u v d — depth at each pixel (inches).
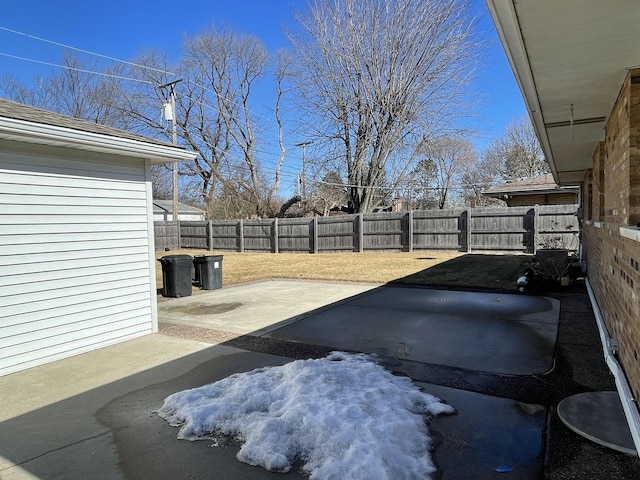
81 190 182.9
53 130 156.5
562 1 78.2
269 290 341.7
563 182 466.0
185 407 118.9
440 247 600.1
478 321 212.7
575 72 117.9
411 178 1111.6
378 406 112.3
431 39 716.0
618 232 136.3
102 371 157.2
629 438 96.5
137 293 206.4
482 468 87.6
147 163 211.9
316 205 1120.8
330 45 768.3
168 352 178.2
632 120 117.9
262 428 102.6
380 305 261.3
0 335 155.1
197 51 1107.3
